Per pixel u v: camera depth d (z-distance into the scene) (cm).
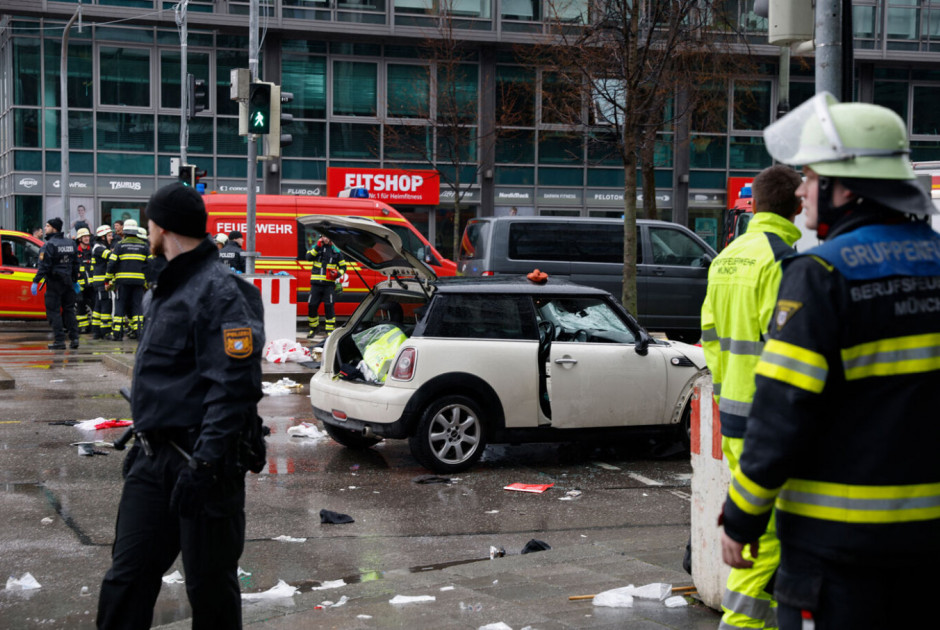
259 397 348
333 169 3034
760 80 3167
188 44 2973
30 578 528
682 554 573
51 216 2925
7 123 2916
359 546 620
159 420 343
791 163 246
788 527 238
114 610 348
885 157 235
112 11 2873
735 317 377
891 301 226
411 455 902
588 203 3180
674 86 1792
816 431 227
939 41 3238
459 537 644
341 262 1848
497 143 3123
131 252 1859
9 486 747
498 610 464
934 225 1206
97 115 2930
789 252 370
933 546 225
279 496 743
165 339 346
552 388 843
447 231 3139
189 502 330
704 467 458
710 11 1672
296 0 2952
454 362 820
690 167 3194
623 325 889
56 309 1706
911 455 225
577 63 1656
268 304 1498
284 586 516
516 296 855
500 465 870
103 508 688
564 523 680
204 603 348
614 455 923
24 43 2872
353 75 3053
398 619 452
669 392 880
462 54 3058
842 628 229
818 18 617
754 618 367
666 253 1695
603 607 470
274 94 1450
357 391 836
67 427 994
